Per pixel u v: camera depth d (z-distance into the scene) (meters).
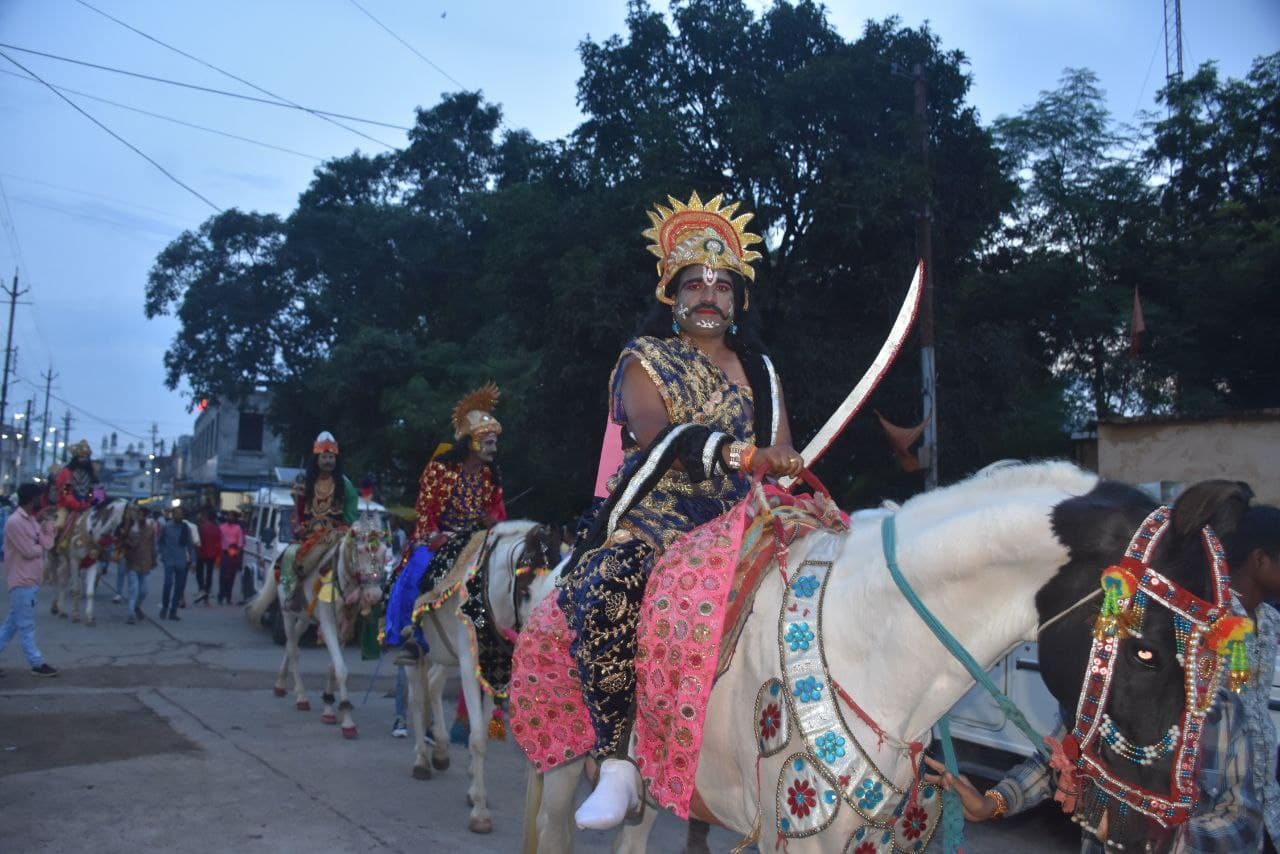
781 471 2.52
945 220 14.60
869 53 14.53
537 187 17.75
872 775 2.37
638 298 14.90
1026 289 19.69
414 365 25.97
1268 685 3.08
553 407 16.47
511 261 16.84
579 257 15.26
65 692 9.13
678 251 3.14
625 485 2.74
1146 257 20.31
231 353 32.38
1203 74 21.28
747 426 3.06
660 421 2.89
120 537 14.86
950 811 2.51
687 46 16.05
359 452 25.69
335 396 25.95
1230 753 2.90
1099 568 2.12
